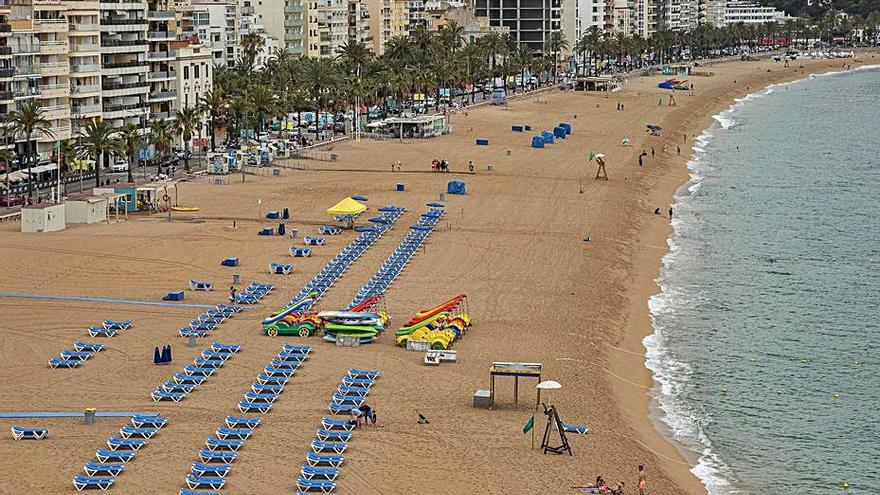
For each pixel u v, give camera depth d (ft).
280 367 305.12
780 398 309.83
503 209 552.00
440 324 337.52
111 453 244.22
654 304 398.83
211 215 525.75
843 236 517.14
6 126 561.02
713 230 528.63
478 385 298.97
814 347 353.92
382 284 397.80
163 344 328.29
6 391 287.07
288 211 530.27
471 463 248.11
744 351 348.79
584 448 261.44
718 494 250.57
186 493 226.38
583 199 585.63
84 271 412.98
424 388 294.66
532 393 296.10
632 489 241.76
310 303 358.02
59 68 639.35
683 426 288.30
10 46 603.26
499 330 350.43
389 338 337.31
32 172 567.18
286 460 245.45
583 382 307.37
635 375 323.78
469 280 411.34
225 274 413.59
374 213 535.60
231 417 266.98
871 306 399.65
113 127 625.00
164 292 387.14
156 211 533.55
